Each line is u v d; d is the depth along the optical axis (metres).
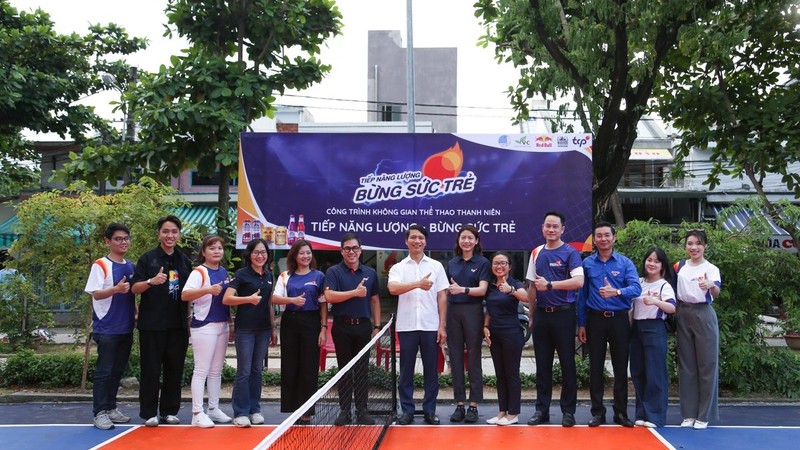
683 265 7.13
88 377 9.27
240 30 10.83
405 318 7.06
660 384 6.92
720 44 9.87
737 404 8.49
